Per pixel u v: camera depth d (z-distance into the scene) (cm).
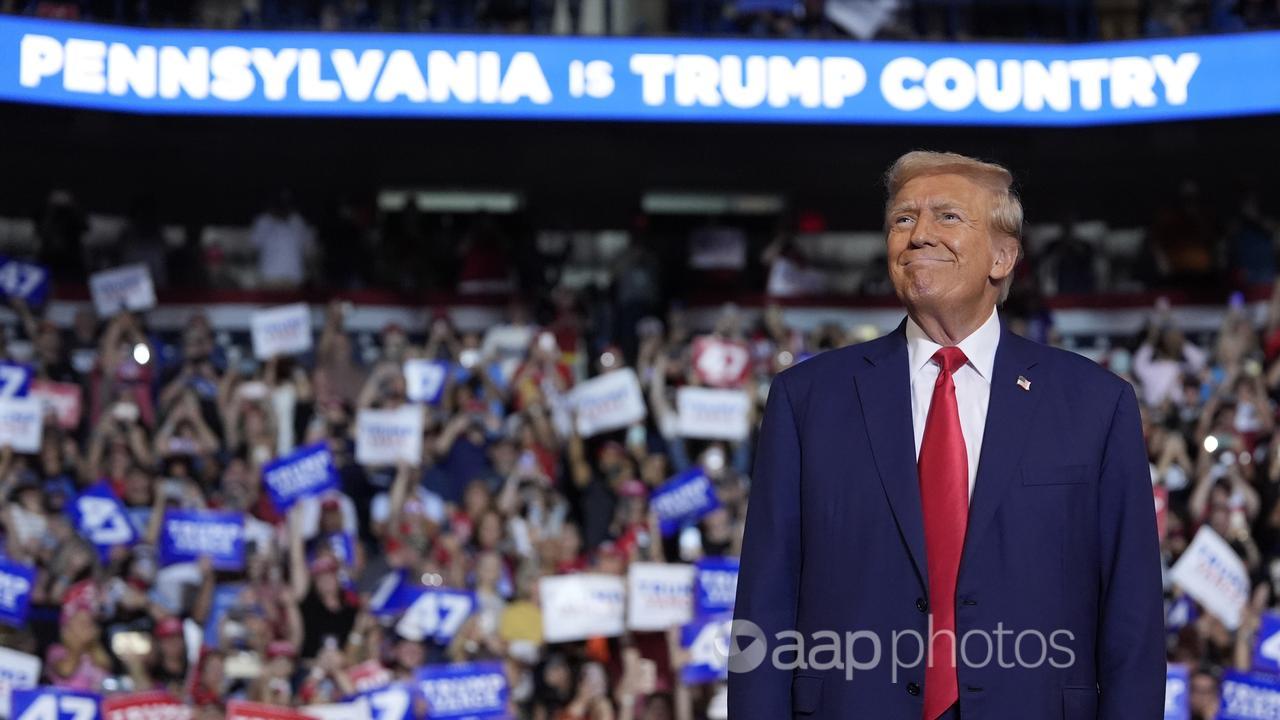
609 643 842
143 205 1188
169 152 1267
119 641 794
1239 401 1014
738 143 1295
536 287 1226
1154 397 1094
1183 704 797
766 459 215
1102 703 199
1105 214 1432
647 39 1112
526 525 894
